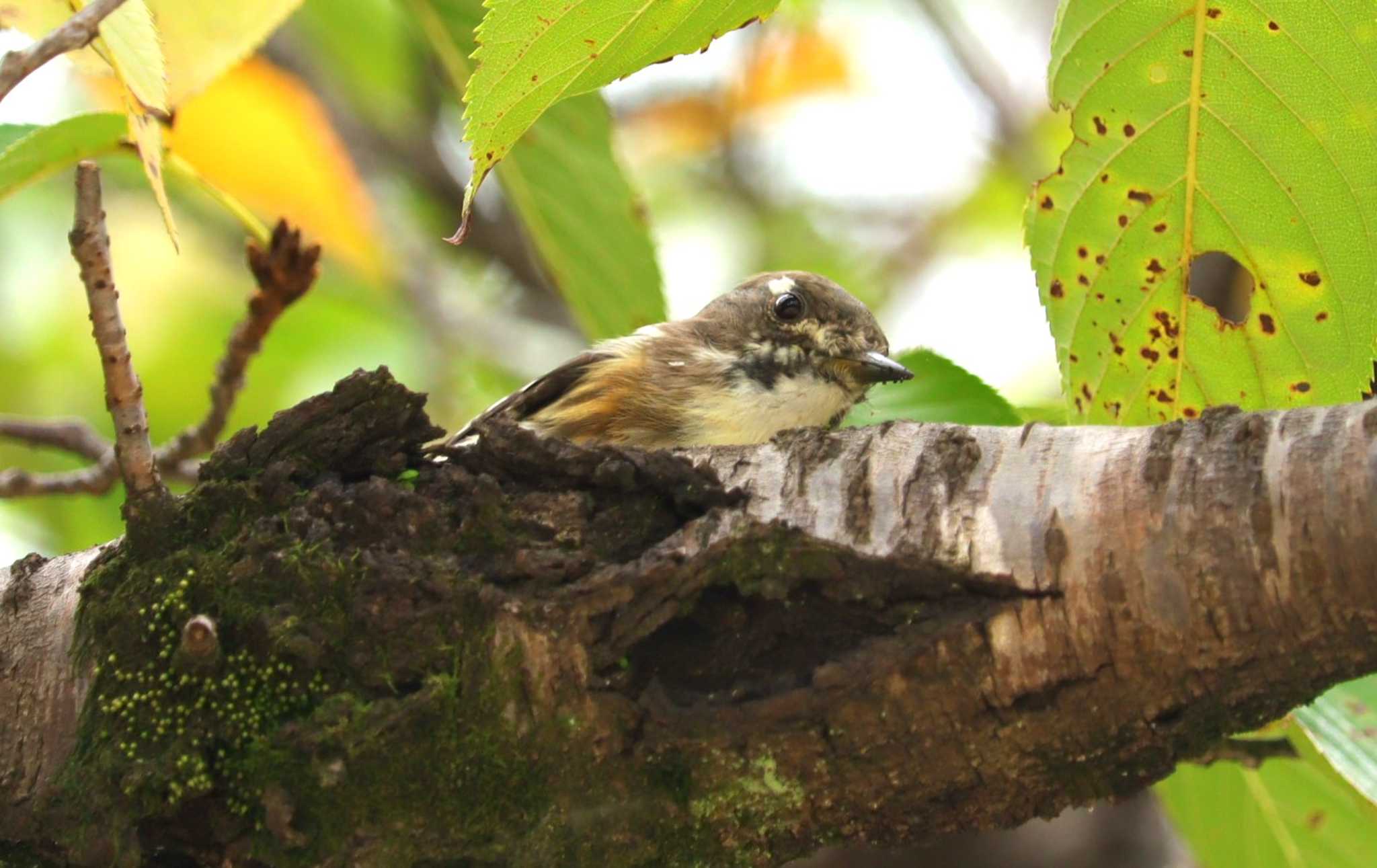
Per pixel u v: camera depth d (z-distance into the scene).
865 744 6.62
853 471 6.82
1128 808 15.42
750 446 7.11
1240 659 6.26
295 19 17.23
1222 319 8.58
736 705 6.64
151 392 17.38
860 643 6.64
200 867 6.97
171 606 6.81
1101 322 8.83
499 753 6.73
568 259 12.45
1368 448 6.08
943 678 6.49
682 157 20.38
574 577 6.75
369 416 7.17
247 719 6.71
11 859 7.16
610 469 6.89
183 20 9.34
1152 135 8.19
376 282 15.89
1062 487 6.53
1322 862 10.98
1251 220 8.27
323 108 17.81
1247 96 7.89
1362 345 8.37
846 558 6.56
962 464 6.75
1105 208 8.49
